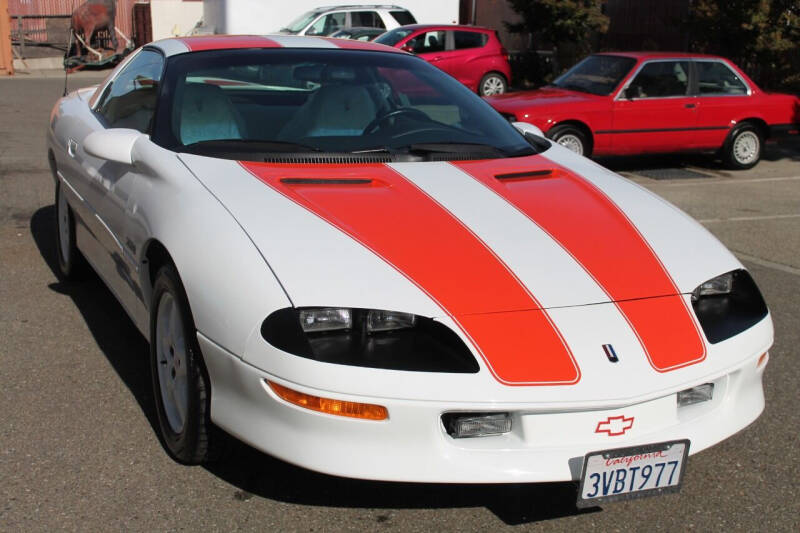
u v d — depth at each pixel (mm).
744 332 2773
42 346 4094
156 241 2986
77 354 4008
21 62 21906
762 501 2934
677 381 2529
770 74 15734
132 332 4316
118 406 3473
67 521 2662
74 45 22531
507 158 3623
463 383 2363
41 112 12953
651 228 3082
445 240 2758
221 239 2670
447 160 3512
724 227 7336
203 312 2596
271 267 2535
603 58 10719
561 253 2797
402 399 2348
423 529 2695
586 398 2406
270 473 2980
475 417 2424
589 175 3549
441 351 2410
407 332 2449
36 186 7762
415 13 19312
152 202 3090
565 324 2521
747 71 16078
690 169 10719
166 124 3465
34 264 5441
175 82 3664
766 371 4082
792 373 4059
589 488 2449
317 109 3650
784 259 6281
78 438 3195
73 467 2984
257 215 2770
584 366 2441
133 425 3312
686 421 2633
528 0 18875
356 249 2646
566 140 9844
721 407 2723
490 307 2516
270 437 2473
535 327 2490
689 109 10195
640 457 2477
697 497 2951
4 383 3662
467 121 3910
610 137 9953
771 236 7016
